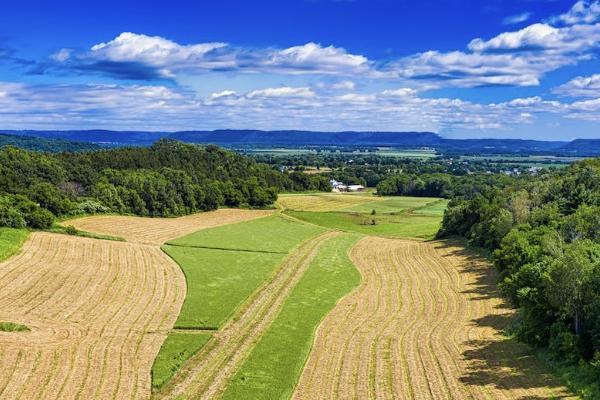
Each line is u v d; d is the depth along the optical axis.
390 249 107.38
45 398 39.03
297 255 97.19
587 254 52.31
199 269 81.19
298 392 42.06
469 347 51.53
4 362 44.22
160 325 56.41
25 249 84.44
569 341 44.84
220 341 52.59
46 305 61.00
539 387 41.44
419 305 67.94
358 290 75.81
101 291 67.31
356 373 45.53
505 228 87.69
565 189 103.12
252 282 75.25
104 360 46.22
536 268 53.03
